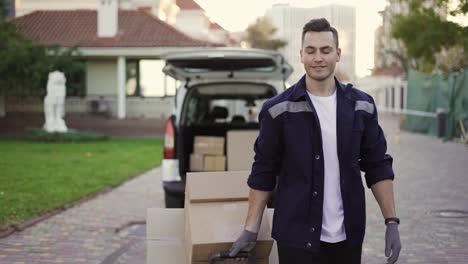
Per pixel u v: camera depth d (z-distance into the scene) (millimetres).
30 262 5941
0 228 7191
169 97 28125
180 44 27516
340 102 3047
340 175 3002
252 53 6875
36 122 27312
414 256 6168
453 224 7605
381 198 3186
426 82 23969
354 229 3021
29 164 13945
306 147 2992
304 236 2986
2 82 23516
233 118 9094
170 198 7570
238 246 3156
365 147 3148
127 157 15945
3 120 27203
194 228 3314
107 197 9812
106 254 6285
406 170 12922
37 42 25984
